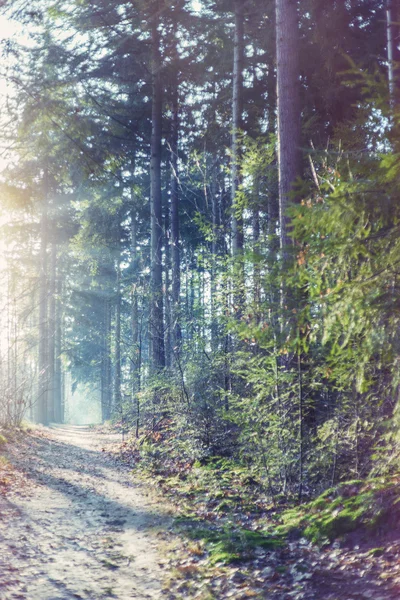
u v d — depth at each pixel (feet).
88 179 68.64
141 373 66.03
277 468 28.22
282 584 17.17
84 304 119.55
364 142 27.63
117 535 24.03
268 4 53.16
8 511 26.89
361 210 15.70
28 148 63.41
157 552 21.48
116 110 69.46
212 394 41.24
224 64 62.23
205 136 63.57
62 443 67.46
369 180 15.78
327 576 17.13
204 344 42.45
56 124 59.72
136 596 16.88
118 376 105.40
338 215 15.83
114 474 42.50
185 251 80.59
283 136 33.58
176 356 49.42
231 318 33.35
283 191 32.73
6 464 40.50
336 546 19.51
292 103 33.88
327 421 26.45
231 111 61.77
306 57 48.34
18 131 57.98
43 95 56.54
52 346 109.60
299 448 27.45
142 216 102.53
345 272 17.29
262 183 44.29
